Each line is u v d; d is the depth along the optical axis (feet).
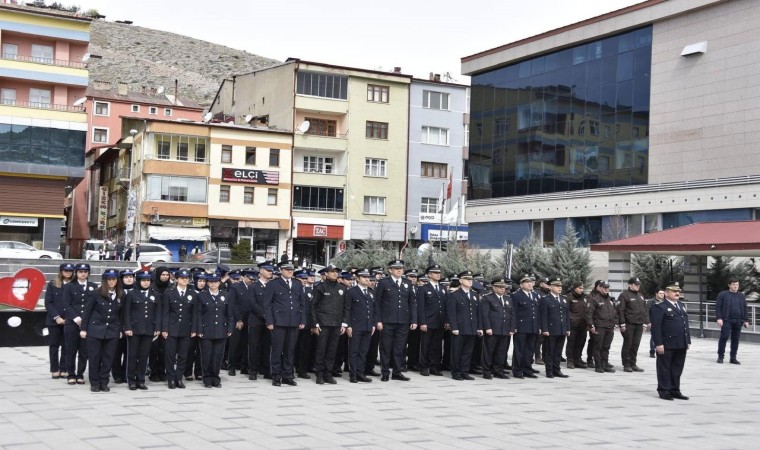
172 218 174.09
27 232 160.04
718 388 54.65
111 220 211.00
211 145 179.42
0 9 161.07
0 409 39.91
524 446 33.81
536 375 59.82
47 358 61.36
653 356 74.79
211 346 49.78
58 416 38.19
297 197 188.75
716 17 123.75
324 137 191.62
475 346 61.21
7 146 155.12
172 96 298.35
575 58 147.64
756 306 91.25
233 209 180.96
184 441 33.01
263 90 204.74
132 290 47.67
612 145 139.85
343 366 61.98
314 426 37.01
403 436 35.27
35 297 70.03
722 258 115.14
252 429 35.91
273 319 50.83
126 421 37.24
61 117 160.66
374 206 196.54
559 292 59.82
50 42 168.55
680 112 128.47
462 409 43.19
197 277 50.01
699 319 96.58
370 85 197.36
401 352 55.57
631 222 135.64
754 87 117.91
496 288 58.08
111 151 208.03
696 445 35.04
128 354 47.96
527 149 157.17
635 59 136.56
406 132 200.54
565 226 144.46
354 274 56.49
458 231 203.62
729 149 120.98
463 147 207.51
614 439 35.94
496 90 165.48
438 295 58.85
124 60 538.06
